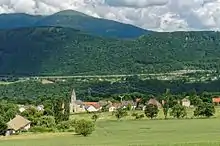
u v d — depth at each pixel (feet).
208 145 389.60
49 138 558.97
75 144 451.53
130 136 552.41
